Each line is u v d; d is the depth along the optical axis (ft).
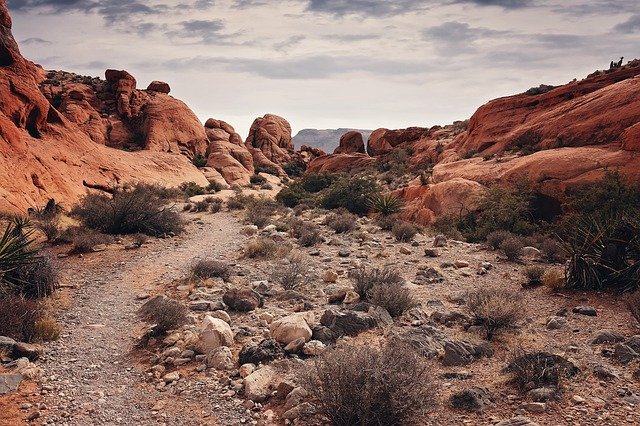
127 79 234.17
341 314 27.58
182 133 232.53
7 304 27.68
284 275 39.68
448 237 72.84
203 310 32.50
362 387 17.10
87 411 19.39
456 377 21.12
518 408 18.20
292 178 281.33
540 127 105.81
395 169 166.61
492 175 92.38
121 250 56.34
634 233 38.88
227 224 86.07
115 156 165.48
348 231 74.64
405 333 25.98
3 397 20.13
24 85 126.41
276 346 24.30
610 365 21.95
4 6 128.67
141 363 24.30
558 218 75.72
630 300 28.78
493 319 26.86
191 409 19.53
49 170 108.17
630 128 77.77
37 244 56.34
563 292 36.42
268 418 18.30
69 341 27.17
